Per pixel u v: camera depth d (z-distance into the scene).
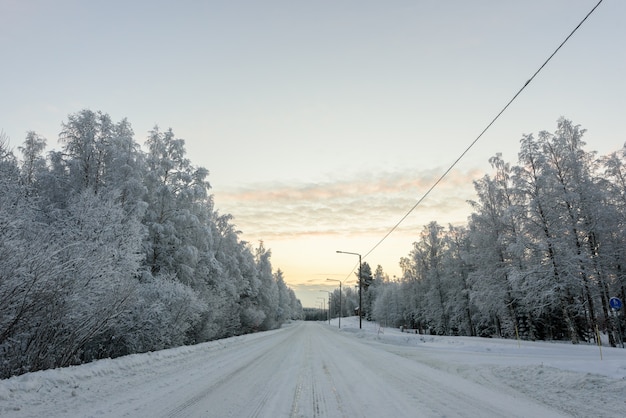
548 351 18.02
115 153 20.31
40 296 8.68
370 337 31.69
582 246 26.95
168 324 15.88
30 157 20.80
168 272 21.59
